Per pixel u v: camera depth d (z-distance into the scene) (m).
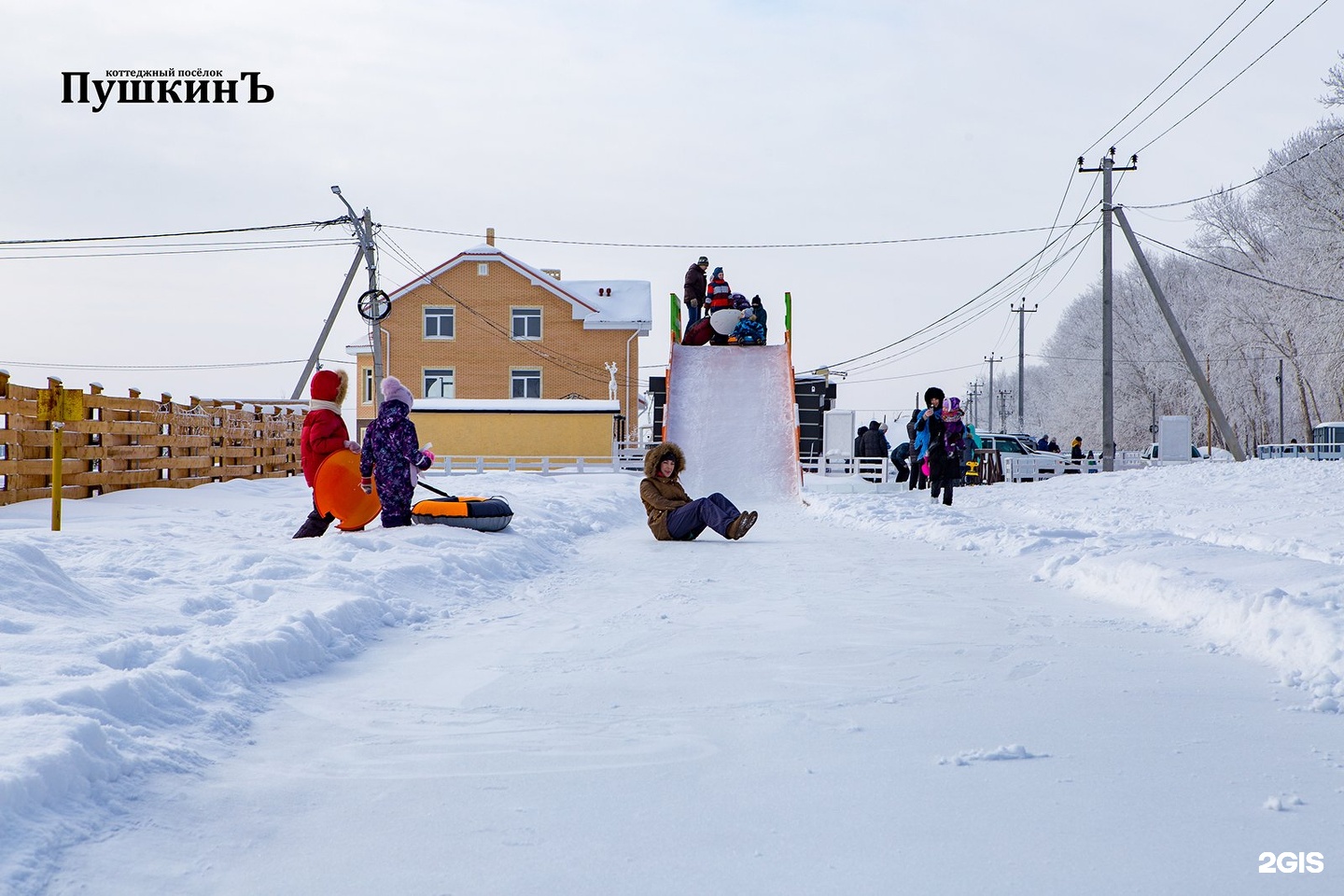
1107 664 5.49
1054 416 88.56
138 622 5.64
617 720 4.43
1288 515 14.24
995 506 18.84
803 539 12.81
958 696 4.79
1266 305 51.38
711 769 3.74
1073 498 19.94
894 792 3.46
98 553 8.26
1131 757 3.84
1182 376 70.12
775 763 3.81
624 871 2.83
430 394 47.78
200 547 9.08
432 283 47.53
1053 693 4.86
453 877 2.80
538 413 35.84
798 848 2.98
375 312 32.62
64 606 5.64
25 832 2.90
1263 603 6.01
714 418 26.83
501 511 11.13
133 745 3.72
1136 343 74.06
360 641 6.14
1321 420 58.69
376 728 4.32
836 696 4.80
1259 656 5.58
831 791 3.48
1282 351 54.56
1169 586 7.09
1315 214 44.91
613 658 5.71
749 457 24.66
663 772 3.71
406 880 2.78
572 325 47.88
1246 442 71.56
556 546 11.61
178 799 3.38
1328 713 4.46
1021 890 2.68
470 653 5.88
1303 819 3.19
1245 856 2.89
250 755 3.93
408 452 11.19
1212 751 3.91
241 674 4.88
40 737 3.38
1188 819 3.19
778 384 28.80
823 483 23.86
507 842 3.05
